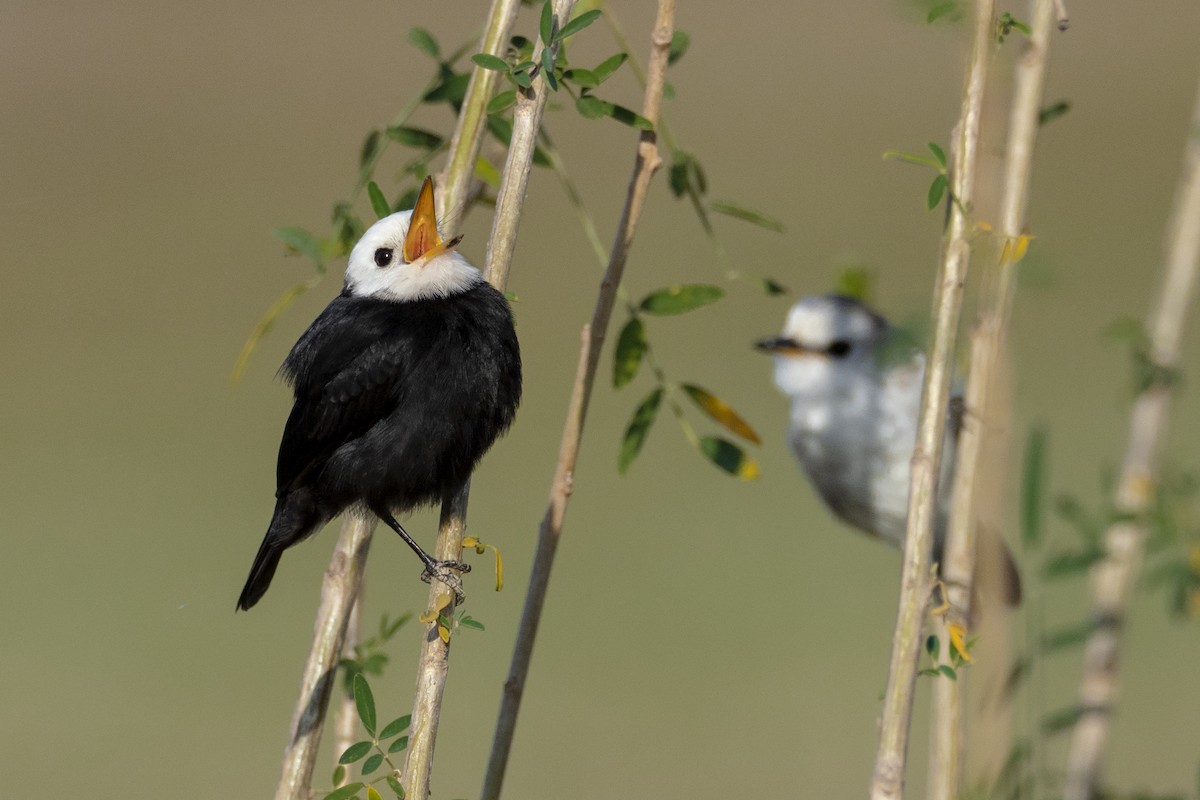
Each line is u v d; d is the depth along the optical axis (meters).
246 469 19.59
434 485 6.85
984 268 5.75
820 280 24.11
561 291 25.36
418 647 14.27
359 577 6.28
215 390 22.20
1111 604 6.95
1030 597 5.62
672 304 6.83
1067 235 25.59
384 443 6.77
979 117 5.38
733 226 26.98
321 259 7.12
